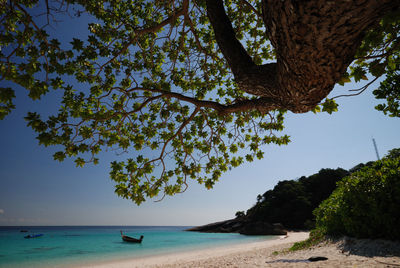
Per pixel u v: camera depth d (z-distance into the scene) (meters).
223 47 3.19
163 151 5.01
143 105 4.48
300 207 49.31
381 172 6.59
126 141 5.52
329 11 1.49
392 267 4.20
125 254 21.20
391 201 6.03
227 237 42.09
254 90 2.94
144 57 5.61
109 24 5.95
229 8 6.85
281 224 45.12
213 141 6.87
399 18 1.59
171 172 6.54
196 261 13.36
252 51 6.81
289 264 6.05
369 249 5.89
